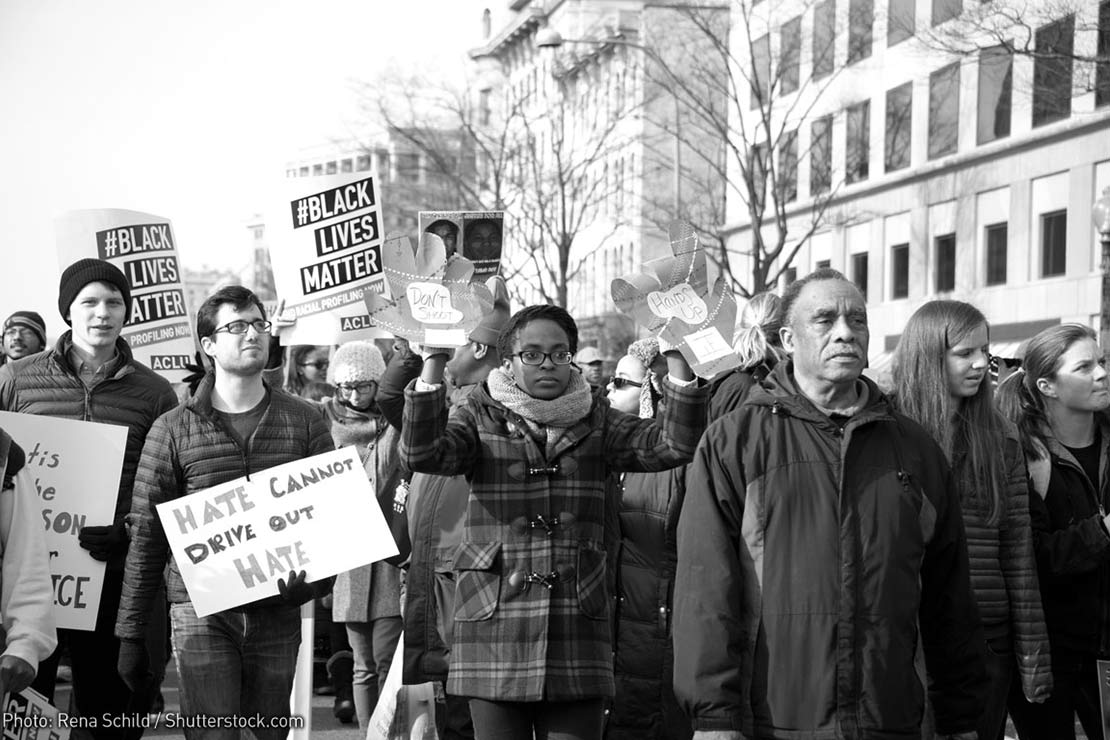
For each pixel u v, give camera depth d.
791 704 4.55
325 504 6.14
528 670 5.12
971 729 4.86
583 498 5.29
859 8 37.47
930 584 4.86
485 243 7.40
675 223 4.96
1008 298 34.25
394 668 6.45
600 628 5.26
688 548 4.70
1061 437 6.48
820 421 4.70
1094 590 6.20
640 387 7.93
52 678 6.79
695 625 4.61
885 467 4.68
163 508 6.00
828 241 41.97
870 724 4.51
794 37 40.84
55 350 6.82
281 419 6.24
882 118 38.91
